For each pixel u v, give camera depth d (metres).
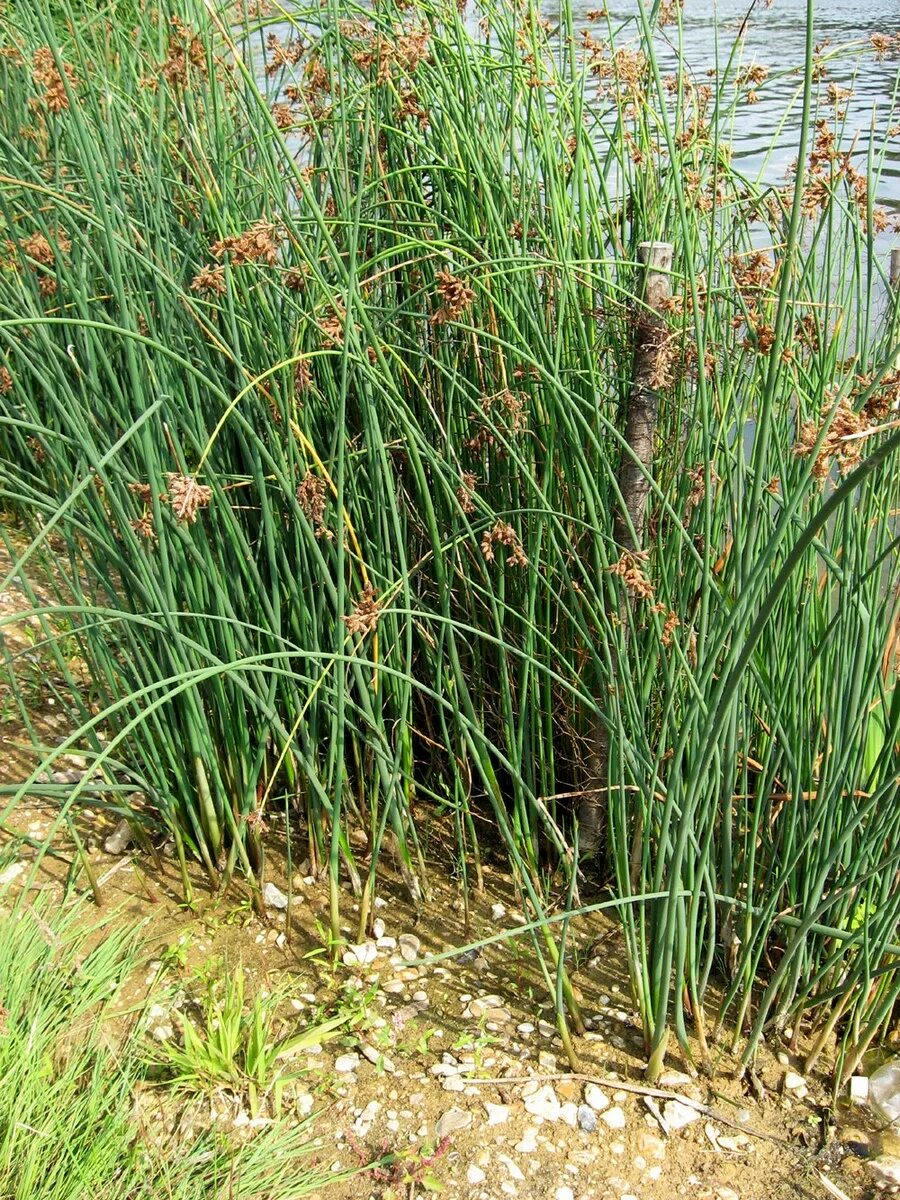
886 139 2.33
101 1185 1.82
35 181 2.21
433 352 2.52
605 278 2.37
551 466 2.31
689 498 2.25
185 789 2.43
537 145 2.42
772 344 1.87
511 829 2.69
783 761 2.24
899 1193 1.92
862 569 2.11
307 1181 1.92
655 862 2.37
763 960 2.34
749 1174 1.96
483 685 2.55
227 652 2.32
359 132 2.61
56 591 3.02
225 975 2.32
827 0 7.41
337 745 2.24
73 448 2.39
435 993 2.30
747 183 2.43
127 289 2.36
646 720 2.41
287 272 2.18
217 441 2.40
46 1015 2.07
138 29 2.89
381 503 2.30
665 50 5.47
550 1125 2.04
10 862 2.54
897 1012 2.23
